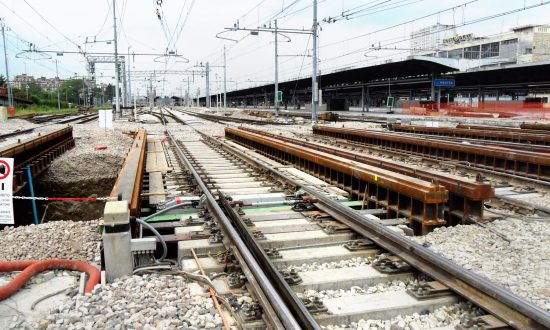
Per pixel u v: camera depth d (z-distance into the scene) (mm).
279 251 6578
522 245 6668
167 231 7785
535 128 24781
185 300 4855
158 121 49906
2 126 34969
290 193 10133
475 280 4797
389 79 61688
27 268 5332
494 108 52062
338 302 4938
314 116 39500
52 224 8203
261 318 4559
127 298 4844
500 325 4312
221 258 6062
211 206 8195
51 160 18094
